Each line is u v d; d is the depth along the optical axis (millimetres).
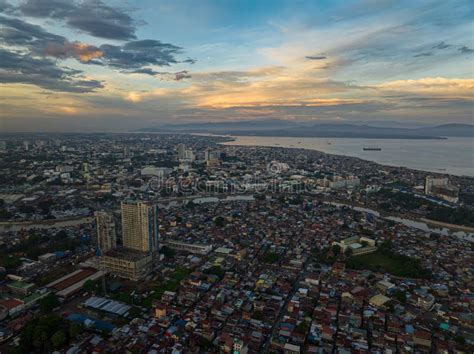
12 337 198125
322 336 194625
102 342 189500
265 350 188000
